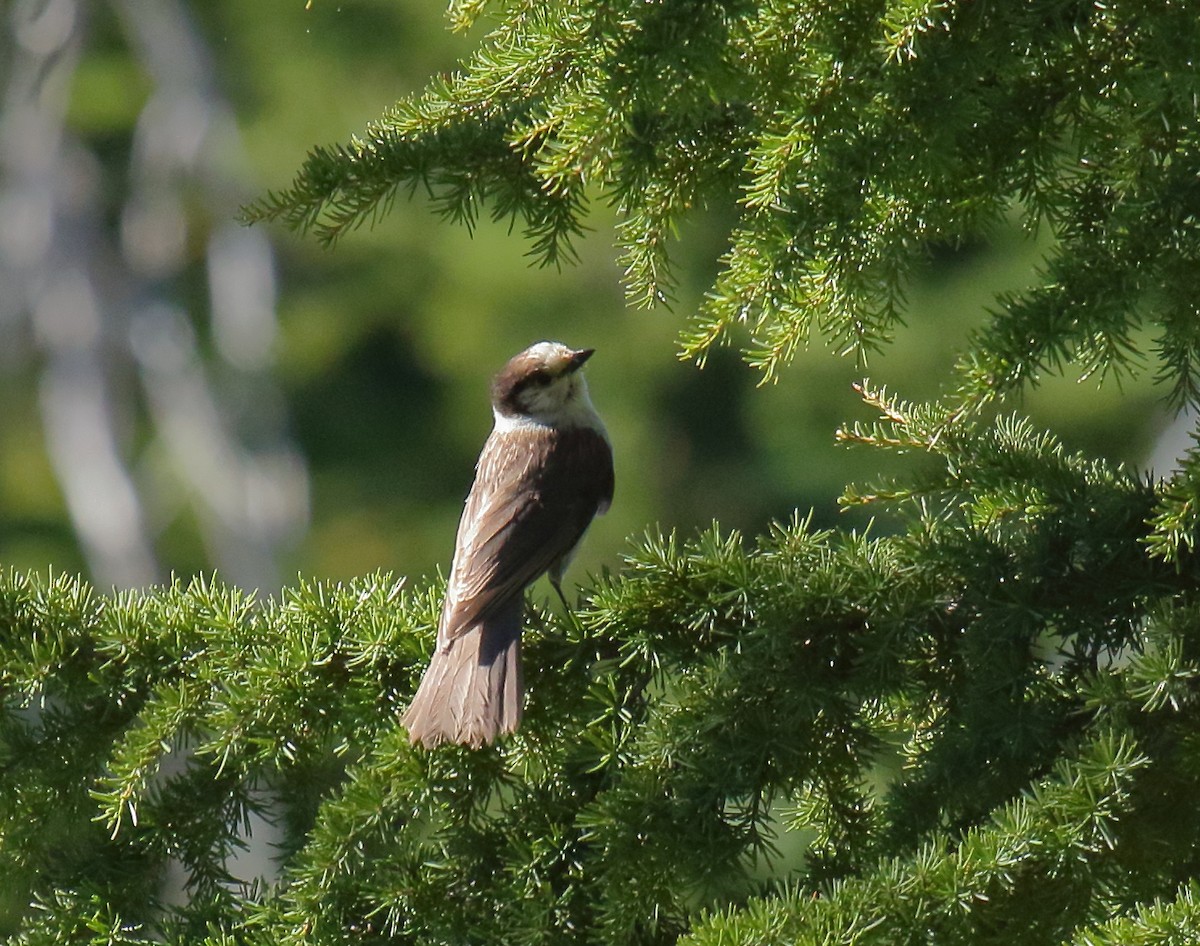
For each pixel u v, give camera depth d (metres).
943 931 7.30
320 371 42.84
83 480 42.09
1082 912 7.49
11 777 9.09
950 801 8.32
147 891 8.89
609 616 8.86
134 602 9.31
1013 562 8.68
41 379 44.38
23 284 44.00
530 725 8.88
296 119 40.22
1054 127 9.09
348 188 10.06
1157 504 8.60
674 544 9.01
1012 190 9.31
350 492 42.12
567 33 8.78
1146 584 8.52
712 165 9.54
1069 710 8.30
